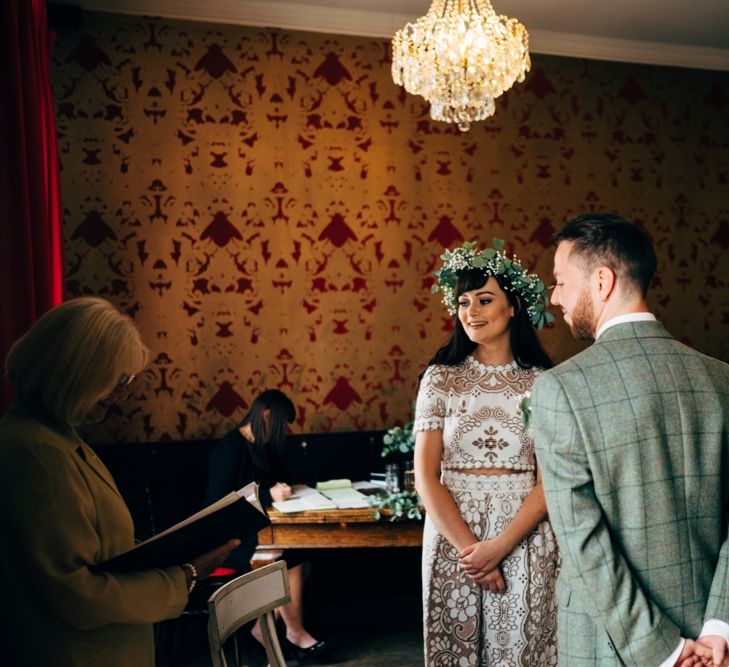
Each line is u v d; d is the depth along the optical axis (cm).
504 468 238
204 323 474
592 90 536
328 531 346
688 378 155
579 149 532
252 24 482
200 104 475
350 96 496
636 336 158
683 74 551
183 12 471
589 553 148
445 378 247
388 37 501
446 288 260
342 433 487
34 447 146
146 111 468
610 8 490
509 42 348
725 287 554
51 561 142
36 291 286
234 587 185
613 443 151
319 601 487
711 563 152
